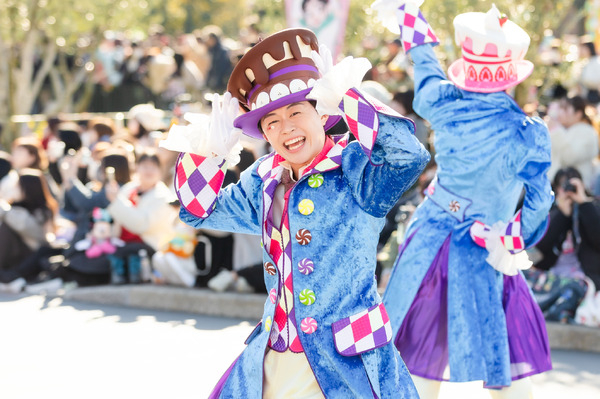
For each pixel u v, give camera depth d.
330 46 12.02
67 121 17.09
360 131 3.91
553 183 9.64
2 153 13.13
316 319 4.13
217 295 10.62
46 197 12.31
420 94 6.11
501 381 5.81
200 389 7.79
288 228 4.21
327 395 4.11
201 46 20.23
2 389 7.73
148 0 24.72
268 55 4.09
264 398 4.28
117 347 9.12
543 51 13.84
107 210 11.73
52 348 9.07
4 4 22.11
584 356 8.80
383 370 4.19
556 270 9.56
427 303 5.89
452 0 12.75
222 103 4.32
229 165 4.38
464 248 5.90
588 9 17.28
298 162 4.16
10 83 22.39
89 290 11.37
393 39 18.55
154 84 20.75
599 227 9.20
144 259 11.62
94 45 23.69
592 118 12.07
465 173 5.90
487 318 5.85
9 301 11.34
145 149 12.44
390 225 10.68
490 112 5.88
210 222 4.47
